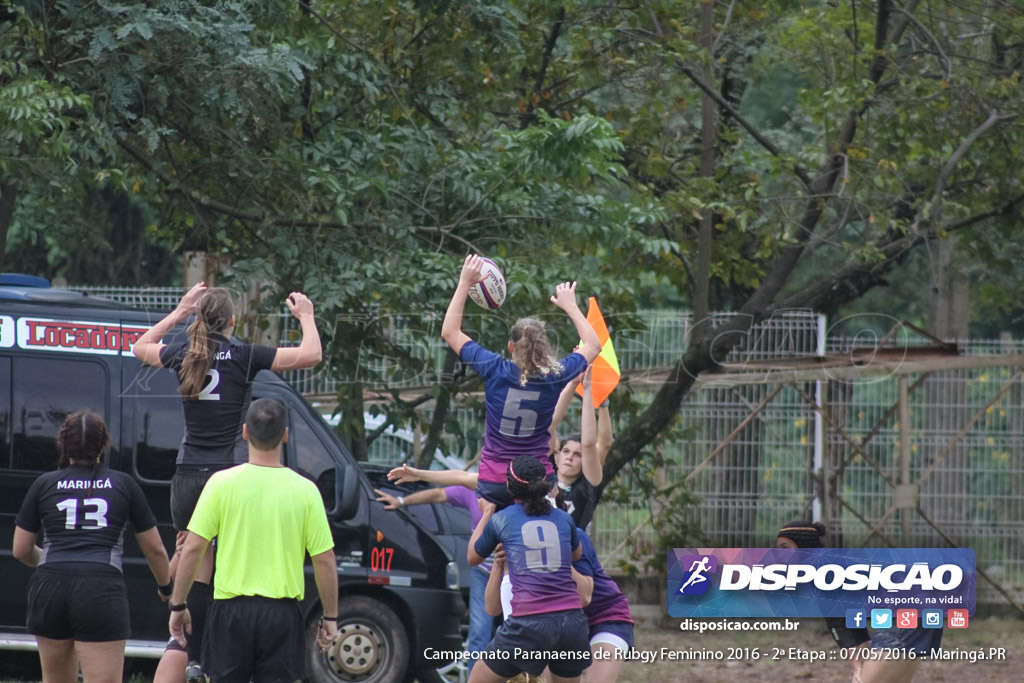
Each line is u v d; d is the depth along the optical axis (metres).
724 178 47.84
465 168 40.50
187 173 40.69
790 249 44.66
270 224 39.22
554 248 41.25
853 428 51.56
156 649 31.14
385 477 39.88
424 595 32.81
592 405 27.50
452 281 37.09
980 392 52.16
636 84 47.94
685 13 46.06
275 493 22.09
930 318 62.53
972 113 45.84
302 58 36.59
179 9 34.28
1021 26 44.56
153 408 32.00
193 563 22.02
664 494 48.84
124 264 76.69
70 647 24.05
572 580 24.22
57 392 31.59
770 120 78.50
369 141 40.53
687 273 48.12
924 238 44.72
